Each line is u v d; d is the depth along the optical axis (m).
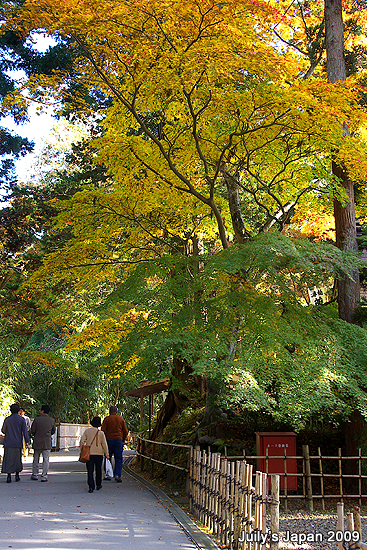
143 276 10.70
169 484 11.77
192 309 10.22
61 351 28.12
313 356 9.93
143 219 12.91
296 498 9.84
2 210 20.77
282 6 15.51
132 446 31.12
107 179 19.81
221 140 12.00
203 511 7.67
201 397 16.19
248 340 9.57
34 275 12.38
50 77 11.03
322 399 9.59
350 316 12.16
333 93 9.88
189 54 9.16
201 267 12.49
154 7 8.73
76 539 5.89
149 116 15.57
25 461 19.94
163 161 11.88
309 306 10.75
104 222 12.27
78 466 17.69
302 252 9.85
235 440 12.08
